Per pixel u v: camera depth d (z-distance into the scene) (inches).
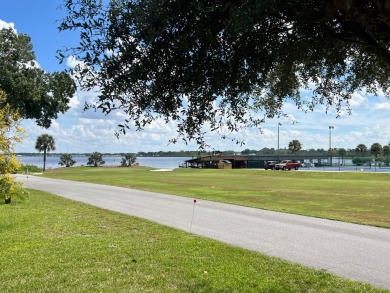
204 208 612.1
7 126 573.3
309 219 505.4
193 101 135.0
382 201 735.7
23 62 863.1
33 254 317.4
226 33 119.9
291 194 868.6
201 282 249.9
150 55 118.6
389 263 298.4
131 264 290.7
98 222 472.7
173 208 612.4
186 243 357.7
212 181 1337.4
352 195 849.5
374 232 419.5
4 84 811.4
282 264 291.0
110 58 119.4
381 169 2249.0
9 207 614.5
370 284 248.4
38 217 508.7
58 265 287.7
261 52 131.6
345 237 394.0
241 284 246.2
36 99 850.8
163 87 124.5
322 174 1685.5
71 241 364.8
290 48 138.4
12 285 246.5
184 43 113.1
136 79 120.0
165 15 109.0
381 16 108.7
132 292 234.2
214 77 125.0
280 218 513.0
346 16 122.0
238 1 109.5
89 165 3538.4
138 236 390.6
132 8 112.4
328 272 274.4
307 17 122.6
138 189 989.8
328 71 181.8
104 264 291.0
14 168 619.8
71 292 234.7
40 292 235.6
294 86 185.6
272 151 2987.2
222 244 355.9
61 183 1243.2
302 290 236.1
